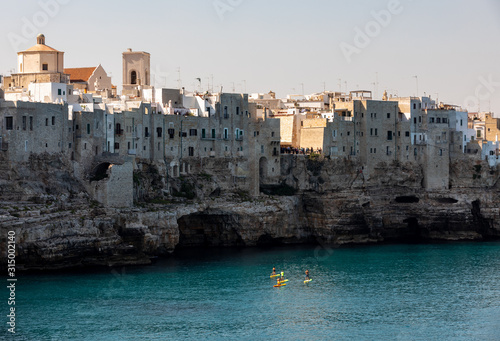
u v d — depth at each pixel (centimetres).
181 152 17688
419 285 15075
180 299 13688
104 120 16288
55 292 13575
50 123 15238
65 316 12644
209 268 15900
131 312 12938
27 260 14112
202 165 18012
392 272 16112
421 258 17612
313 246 18838
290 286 14775
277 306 13550
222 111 18425
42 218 14188
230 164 18400
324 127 19312
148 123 17162
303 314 13175
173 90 18638
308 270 16088
